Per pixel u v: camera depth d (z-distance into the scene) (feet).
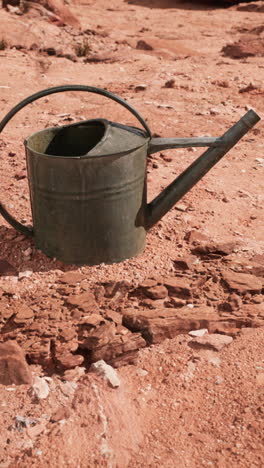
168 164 6.72
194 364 4.43
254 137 7.44
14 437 4.01
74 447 3.96
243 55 11.57
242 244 5.41
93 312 4.70
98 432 4.03
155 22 16.40
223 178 6.48
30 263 5.16
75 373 4.36
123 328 4.61
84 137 5.23
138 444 3.99
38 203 5.00
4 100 8.32
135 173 4.94
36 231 5.17
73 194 4.85
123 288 4.87
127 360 4.47
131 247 5.15
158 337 4.59
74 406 4.15
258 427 4.02
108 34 13.85
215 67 10.68
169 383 4.32
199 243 5.41
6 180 6.30
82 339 4.53
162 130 7.47
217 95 8.82
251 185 6.38
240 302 4.79
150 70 10.37
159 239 5.47
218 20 16.74
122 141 4.88
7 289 4.91
